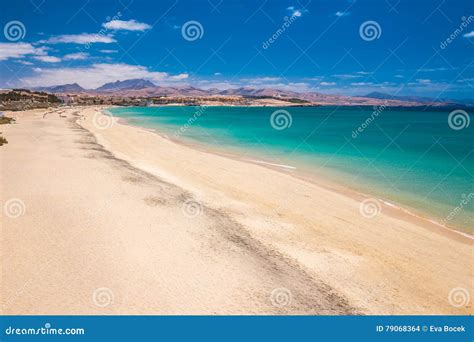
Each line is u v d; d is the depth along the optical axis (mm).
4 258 9297
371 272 10047
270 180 20500
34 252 9711
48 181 16688
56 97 176000
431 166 26641
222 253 10500
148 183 17828
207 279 9008
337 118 110625
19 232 10844
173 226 12242
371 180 21297
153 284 8602
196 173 21328
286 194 17562
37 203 13477
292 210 15086
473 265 10680
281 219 13898
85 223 11875
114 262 9469
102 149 28625
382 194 18094
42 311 7449
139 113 124188
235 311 7848
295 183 20016
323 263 10398
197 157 27641
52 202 13695
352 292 9000
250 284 8938
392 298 8859
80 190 15539
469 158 30766
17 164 20094
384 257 11008
